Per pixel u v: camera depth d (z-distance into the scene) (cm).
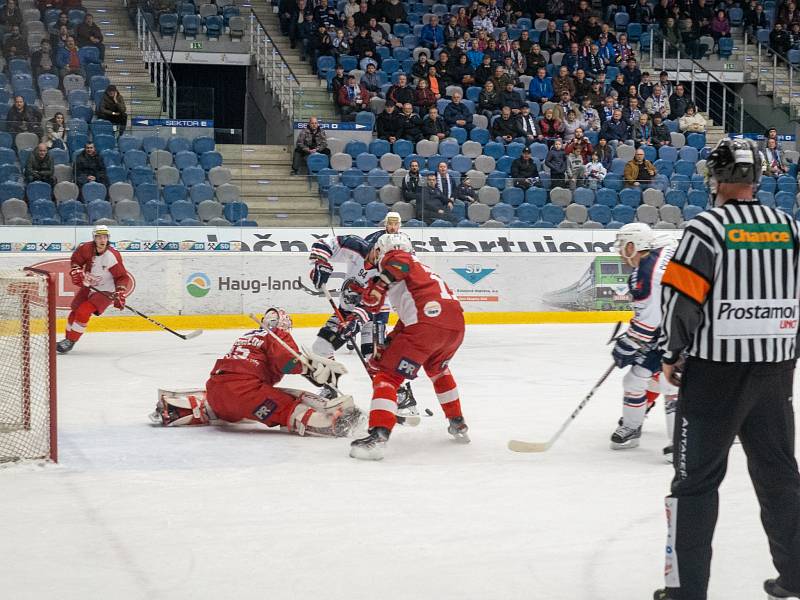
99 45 2216
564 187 1925
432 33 2538
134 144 1786
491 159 2131
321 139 2062
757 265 406
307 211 1833
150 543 521
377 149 2133
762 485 421
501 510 592
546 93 2419
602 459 740
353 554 505
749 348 405
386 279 724
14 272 746
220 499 612
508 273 1886
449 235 1862
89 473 678
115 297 1387
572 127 2281
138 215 1741
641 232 731
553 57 2566
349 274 1121
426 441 800
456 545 522
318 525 557
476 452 759
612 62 2591
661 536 541
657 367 751
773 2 2920
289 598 440
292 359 802
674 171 2212
